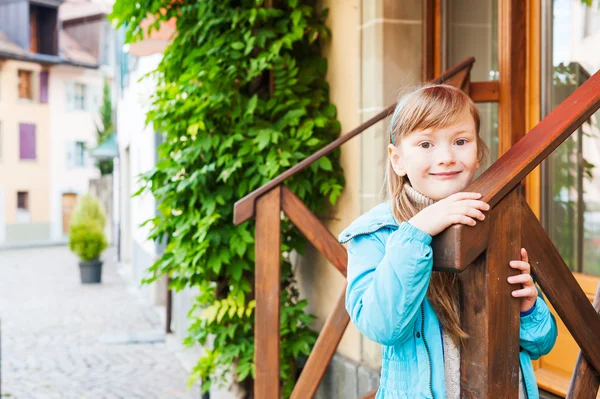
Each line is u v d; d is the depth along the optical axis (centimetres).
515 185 122
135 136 1219
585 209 266
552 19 273
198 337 393
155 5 422
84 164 3347
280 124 367
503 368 124
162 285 1007
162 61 424
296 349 371
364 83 338
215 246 367
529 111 279
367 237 146
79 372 621
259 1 362
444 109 135
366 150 335
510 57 279
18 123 3106
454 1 319
